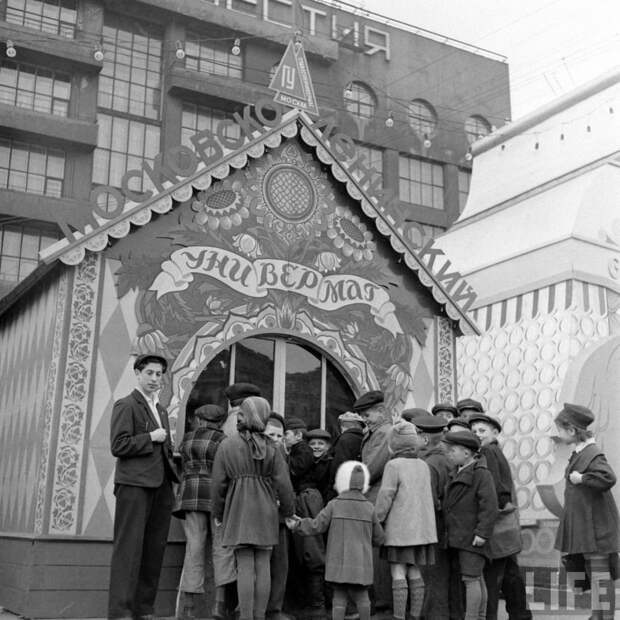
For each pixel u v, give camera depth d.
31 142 32.03
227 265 10.00
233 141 10.26
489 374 14.38
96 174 33.22
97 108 33.62
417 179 40.34
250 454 7.04
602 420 12.42
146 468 7.31
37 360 9.72
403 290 11.30
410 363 11.11
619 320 13.87
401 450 7.76
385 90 39.59
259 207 10.38
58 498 8.55
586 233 14.15
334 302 10.66
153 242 9.60
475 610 7.47
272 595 7.46
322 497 8.71
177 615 7.89
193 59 35.81
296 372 10.39
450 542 7.63
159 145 34.53
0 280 30.25
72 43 32.81
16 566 8.67
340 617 7.11
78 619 8.27
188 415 9.53
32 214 30.83
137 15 34.78
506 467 8.28
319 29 38.75
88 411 8.88
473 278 15.34
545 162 16.17
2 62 32.38
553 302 13.68
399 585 7.42
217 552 7.67
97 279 9.22
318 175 10.91
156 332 9.42
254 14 37.09
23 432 9.79
